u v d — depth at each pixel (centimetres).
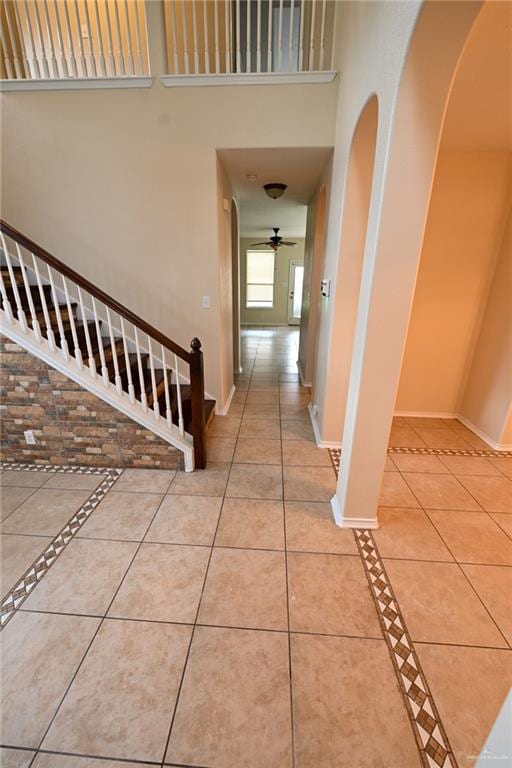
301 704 123
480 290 337
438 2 112
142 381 249
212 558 185
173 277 328
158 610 156
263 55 356
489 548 196
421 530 209
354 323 270
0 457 268
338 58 263
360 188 233
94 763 108
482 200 312
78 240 319
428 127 139
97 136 289
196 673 132
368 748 112
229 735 115
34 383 247
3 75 318
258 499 234
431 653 141
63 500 230
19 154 297
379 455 194
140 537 199
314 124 275
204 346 348
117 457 265
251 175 357
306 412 387
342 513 209
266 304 924
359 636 147
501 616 157
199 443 261
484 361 337
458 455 302
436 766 108
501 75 181
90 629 147
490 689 129
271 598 163
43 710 120
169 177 298
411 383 373
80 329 310
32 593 163
